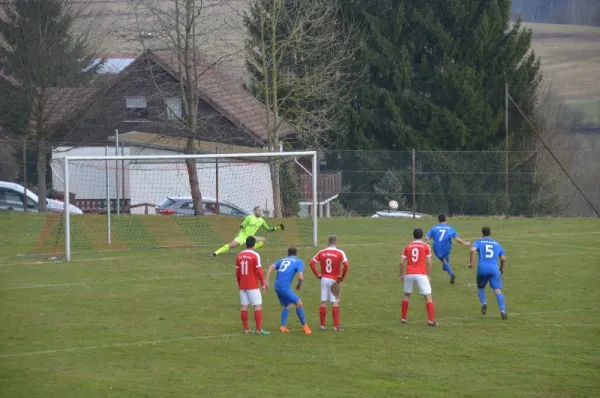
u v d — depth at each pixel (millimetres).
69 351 26719
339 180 76500
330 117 84562
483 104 84188
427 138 84125
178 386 23156
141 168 68562
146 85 80875
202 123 72312
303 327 29516
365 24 88938
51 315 31703
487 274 31938
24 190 63750
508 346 27891
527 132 84188
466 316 32562
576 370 25094
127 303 34031
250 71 75625
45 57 74000
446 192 79375
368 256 46531
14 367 24859
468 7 85812
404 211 75062
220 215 63531
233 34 71375
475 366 25484
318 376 24281
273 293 36781
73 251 47062
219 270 41875
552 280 39625
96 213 67875
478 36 84688
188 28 64500
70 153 78500
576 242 52000
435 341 28531
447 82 84750
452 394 22734
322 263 29922
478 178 78000
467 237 54594
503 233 56750
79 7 82812
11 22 77438
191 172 62844
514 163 77000
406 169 81375
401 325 31000
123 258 45000
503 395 22688
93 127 80500
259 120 79250
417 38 88062
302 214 75250
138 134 78000
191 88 65250
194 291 36688
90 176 74562
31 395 22172
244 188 70312
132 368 24891
